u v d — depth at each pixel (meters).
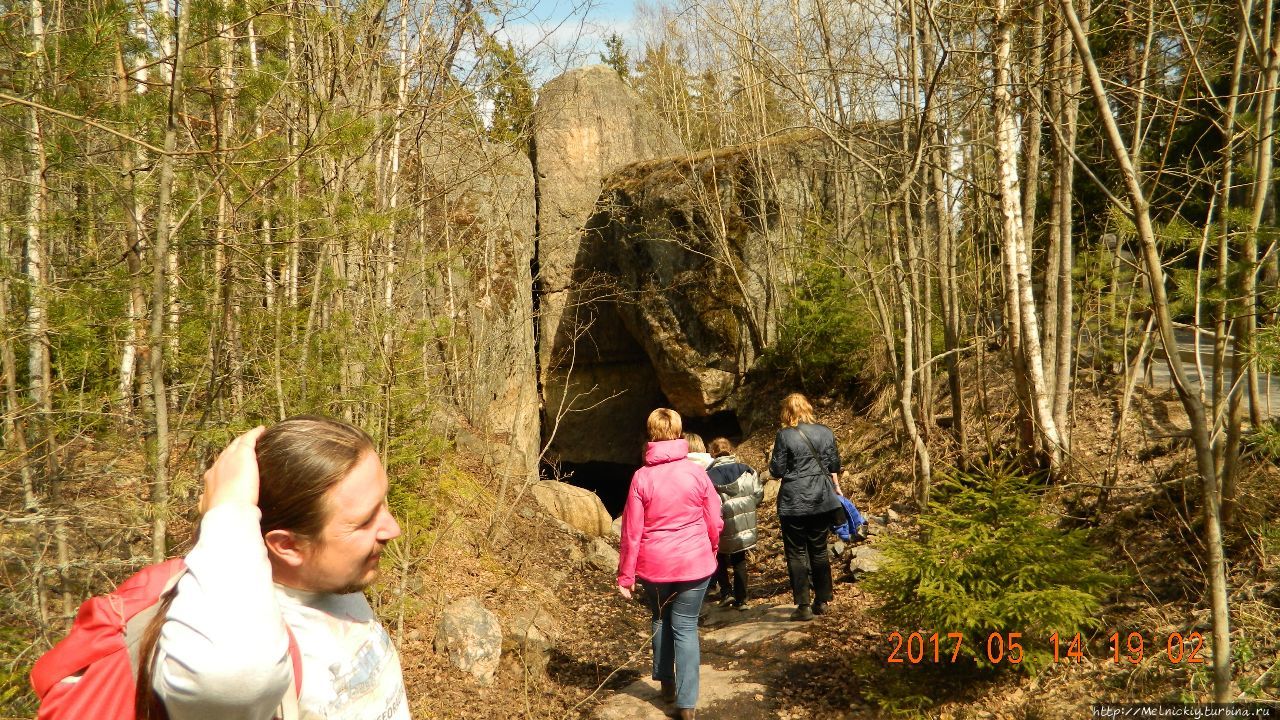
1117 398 6.80
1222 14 5.28
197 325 3.65
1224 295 3.27
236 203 3.78
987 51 6.07
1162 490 5.11
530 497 9.15
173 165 3.26
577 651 5.84
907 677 4.30
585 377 14.50
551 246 14.12
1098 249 6.89
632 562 4.38
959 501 4.27
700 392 12.58
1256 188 3.60
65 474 3.42
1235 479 4.33
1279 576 3.99
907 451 8.31
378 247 5.42
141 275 3.33
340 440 1.17
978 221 8.49
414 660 5.02
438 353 7.41
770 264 12.05
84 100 3.08
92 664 1.00
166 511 3.06
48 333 3.10
